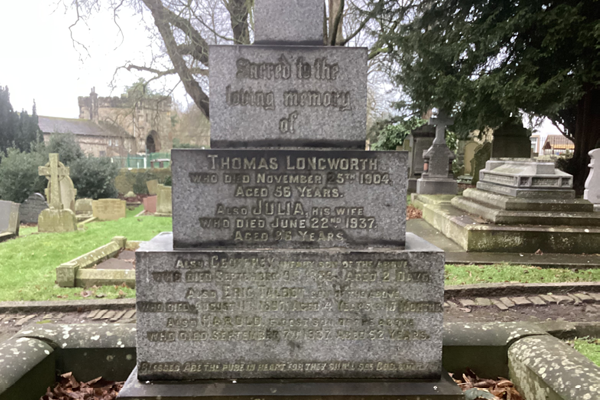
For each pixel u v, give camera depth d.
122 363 2.92
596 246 6.85
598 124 12.89
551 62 10.80
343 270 2.47
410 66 12.84
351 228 2.53
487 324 3.19
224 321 2.47
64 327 3.03
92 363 2.91
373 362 2.53
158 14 15.67
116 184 22.69
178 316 2.46
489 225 7.16
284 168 2.48
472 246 7.06
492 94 10.62
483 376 3.01
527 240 6.93
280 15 2.59
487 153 17.12
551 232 6.88
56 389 2.77
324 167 2.49
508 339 2.99
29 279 6.36
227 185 2.47
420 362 2.54
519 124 12.84
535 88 9.88
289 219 2.50
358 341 2.51
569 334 3.92
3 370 2.42
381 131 22.58
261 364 2.51
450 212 8.77
